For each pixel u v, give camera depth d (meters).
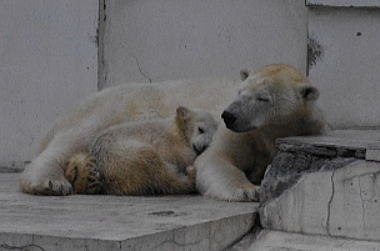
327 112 13.69
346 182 8.91
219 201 10.09
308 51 13.69
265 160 10.84
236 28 14.02
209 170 10.52
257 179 11.02
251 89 10.19
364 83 13.73
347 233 8.89
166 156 11.02
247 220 9.28
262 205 9.43
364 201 8.81
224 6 14.03
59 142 11.53
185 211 9.30
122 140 10.95
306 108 10.41
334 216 8.95
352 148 9.00
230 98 11.92
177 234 8.20
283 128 10.48
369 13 13.69
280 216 9.25
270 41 13.94
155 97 12.23
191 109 11.39
